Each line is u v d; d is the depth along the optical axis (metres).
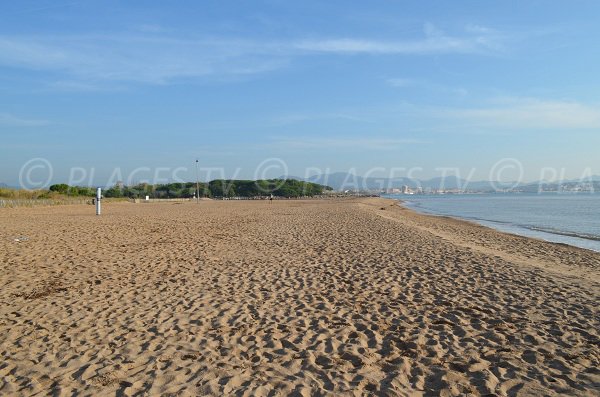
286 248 14.39
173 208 46.06
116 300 8.03
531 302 7.82
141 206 51.66
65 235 17.62
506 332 6.30
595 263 13.45
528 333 6.23
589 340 5.96
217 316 7.11
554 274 10.26
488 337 6.14
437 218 36.16
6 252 13.08
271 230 20.48
